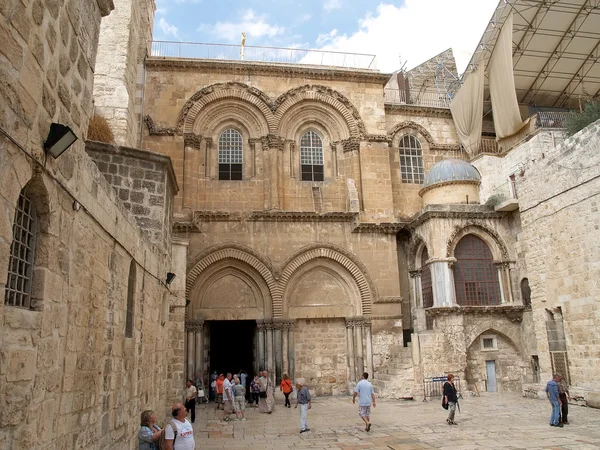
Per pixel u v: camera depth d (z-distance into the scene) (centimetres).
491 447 1413
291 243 2916
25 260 638
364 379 1773
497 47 3312
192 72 3088
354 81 3269
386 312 2911
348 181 3083
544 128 3003
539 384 2475
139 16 2869
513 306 2808
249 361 3569
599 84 3819
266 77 3164
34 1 602
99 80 2344
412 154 3456
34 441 614
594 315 2117
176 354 2133
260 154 3091
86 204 829
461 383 2617
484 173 3269
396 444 1496
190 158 2958
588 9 3212
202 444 1557
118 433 1061
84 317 828
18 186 570
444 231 2875
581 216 2206
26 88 583
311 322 2920
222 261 2847
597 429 1656
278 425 1908
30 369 604
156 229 1598
